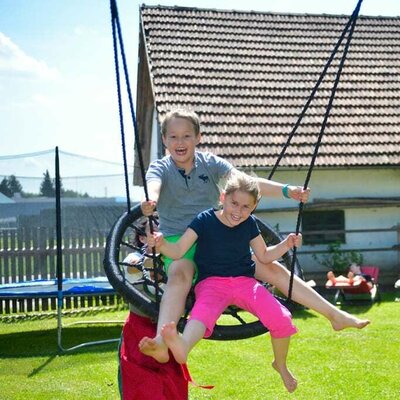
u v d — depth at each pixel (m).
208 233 3.61
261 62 15.01
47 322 10.05
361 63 15.46
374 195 13.48
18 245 11.07
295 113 13.92
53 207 11.34
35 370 6.83
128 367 3.87
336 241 12.98
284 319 3.52
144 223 4.65
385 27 16.66
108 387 6.09
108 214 11.44
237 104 13.86
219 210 3.72
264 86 14.40
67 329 9.41
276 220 12.85
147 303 3.59
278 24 16.17
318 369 6.55
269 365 6.77
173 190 3.92
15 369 6.89
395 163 13.11
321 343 7.71
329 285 10.59
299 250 12.95
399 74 15.26
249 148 12.96
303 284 3.84
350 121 13.92
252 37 15.66
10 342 8.51
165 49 14.76
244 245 3.67
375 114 14.16
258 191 3.59
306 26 16.27
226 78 14.40
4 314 10.80
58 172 8.12
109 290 9.07
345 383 6.05
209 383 6.13
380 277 12.80
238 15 16.20
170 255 3.52
